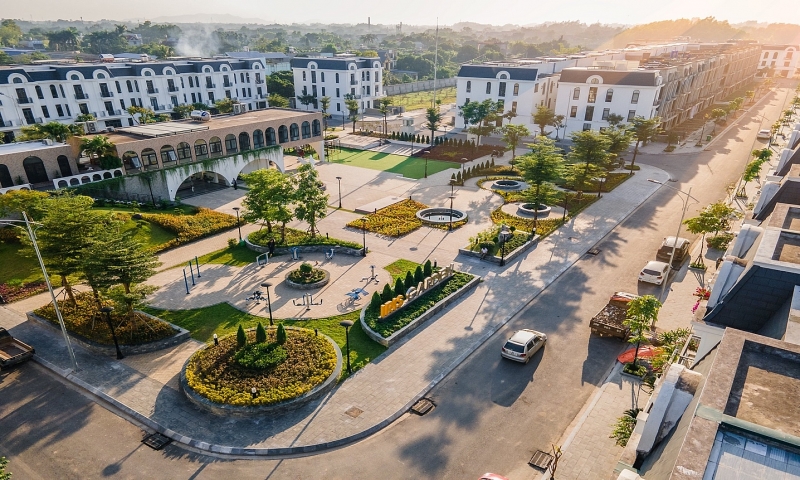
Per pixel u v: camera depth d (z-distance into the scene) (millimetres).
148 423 21391
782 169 28891
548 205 47094
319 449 20141
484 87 84938
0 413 22016
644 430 10227
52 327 28156
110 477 18766
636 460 10250
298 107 110938
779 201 22453
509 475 18891
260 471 19078
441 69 167125
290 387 22531
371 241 40844
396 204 49125
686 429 8766
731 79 116500
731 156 68250
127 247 25938
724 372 9359
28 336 27734
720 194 52688
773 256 15242
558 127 80188
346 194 53062
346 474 18969
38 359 25688
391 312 29094
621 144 56656
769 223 17891
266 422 21422
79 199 29531
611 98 74562
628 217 46844
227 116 64750
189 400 22656
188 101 91375
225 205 49250
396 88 141375
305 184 38906
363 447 20281
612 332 27422
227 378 23125
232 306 30750
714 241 39438
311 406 22391
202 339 27438
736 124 90250
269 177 38094
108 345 26047
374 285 33469
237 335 25141
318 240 39750
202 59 102500
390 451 20062
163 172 47812
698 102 94438
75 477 18750
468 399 23047
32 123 72938
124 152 47031
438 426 21406
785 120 86188
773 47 155250
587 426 21141
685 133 82188
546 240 41344
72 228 27641
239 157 54938
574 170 48438
